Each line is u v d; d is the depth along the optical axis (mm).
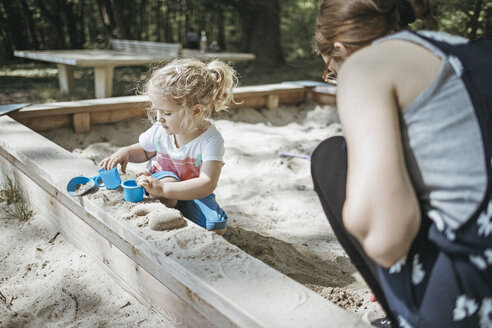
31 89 7867
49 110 3801
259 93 5074
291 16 19766
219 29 20297
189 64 1995
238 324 1190
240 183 3213
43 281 1991
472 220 919
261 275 1318
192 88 1924
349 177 905
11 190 2713
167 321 1634
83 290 1905
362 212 872
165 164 2182
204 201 2141
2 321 1755
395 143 874
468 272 952
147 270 1636
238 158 3695
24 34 14664
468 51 952
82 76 10031
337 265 2236
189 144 2053
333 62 1201
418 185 970
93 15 17250
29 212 2562
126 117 4320
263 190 3156
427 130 917
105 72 6277
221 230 2146
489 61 947
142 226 1623
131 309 1754
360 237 911
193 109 1968
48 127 3910
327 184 1227
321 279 2029
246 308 1166
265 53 12938
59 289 1919
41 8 14609
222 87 2098
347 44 1090
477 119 899
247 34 13148
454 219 935
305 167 3666
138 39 17109
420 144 930
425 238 1016
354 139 896
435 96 914
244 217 2678
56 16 15078
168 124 1971
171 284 1505
